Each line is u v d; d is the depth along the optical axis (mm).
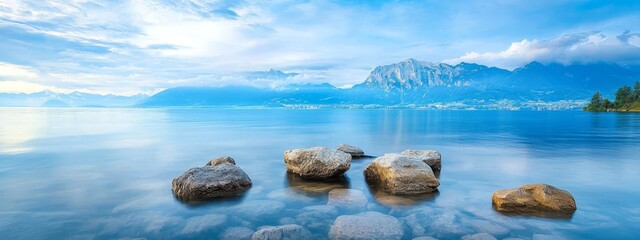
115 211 14695
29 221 13531
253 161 29156
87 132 60000
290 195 16875
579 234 12031
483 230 12016
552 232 12094
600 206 15555
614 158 30547
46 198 17016
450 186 19281
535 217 13492
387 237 11281
